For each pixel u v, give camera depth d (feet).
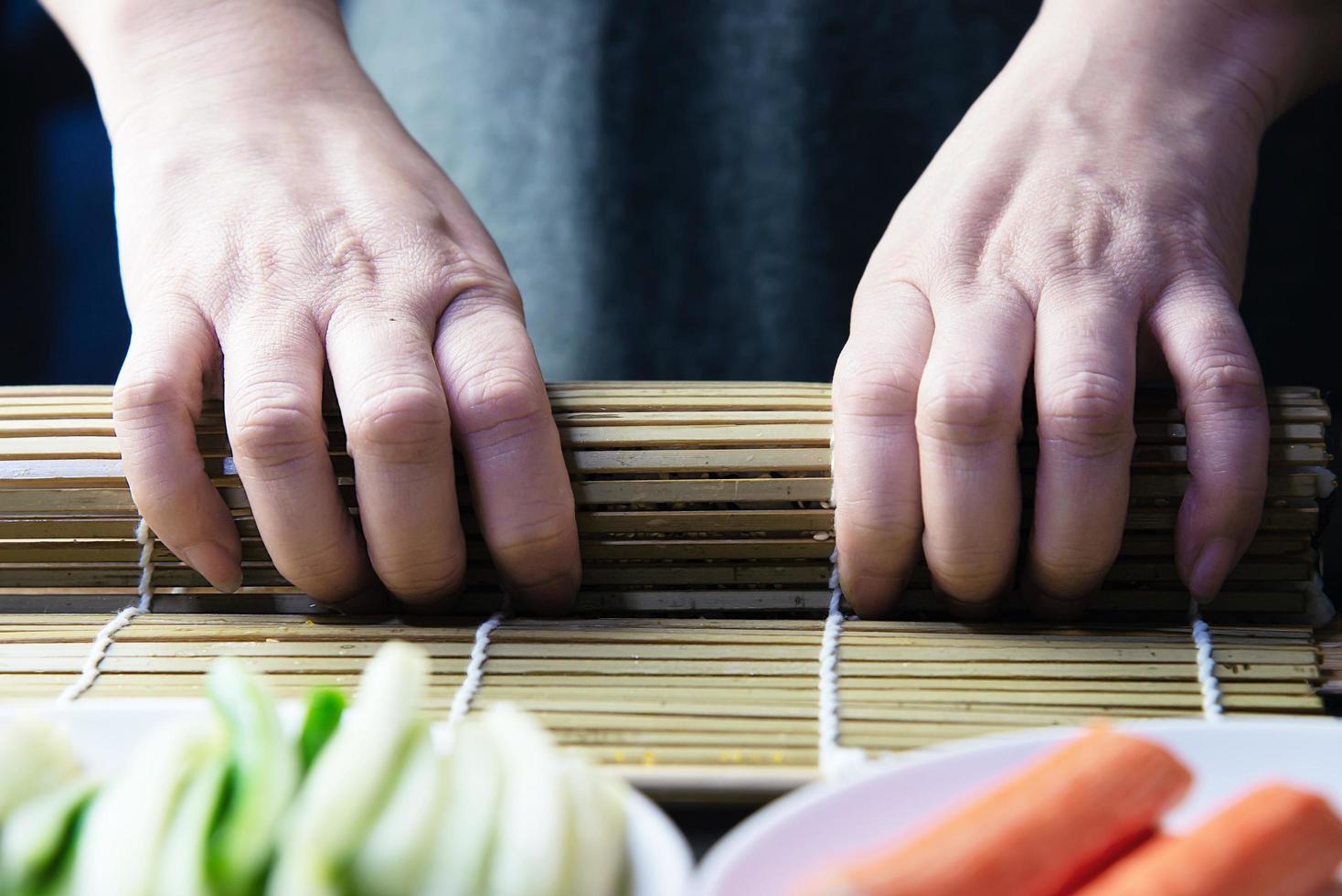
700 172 2.89
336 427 2.10
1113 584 2.13
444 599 2.11
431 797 1.73
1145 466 2.09
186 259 2.14
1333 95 2.78
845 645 2.07
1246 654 2.05
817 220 2.88
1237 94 2.27
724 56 2.85
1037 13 2.78
